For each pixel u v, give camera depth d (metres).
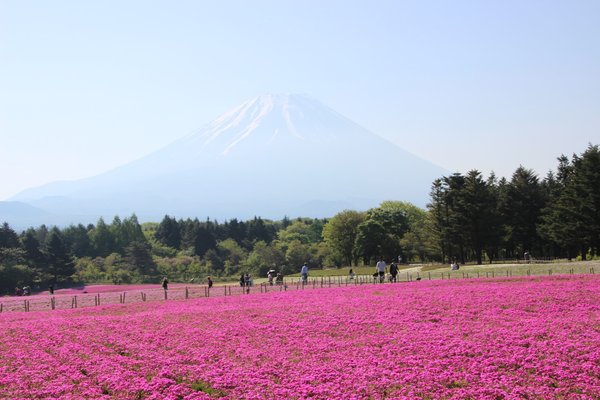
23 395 20.80
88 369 24.27
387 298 42.38
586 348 23.81
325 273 109.06
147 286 108.38
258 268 156.75
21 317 44.06
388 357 24.53
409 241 138.38
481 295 40.31
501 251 137.88
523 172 122.50
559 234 98.25
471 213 106.38
